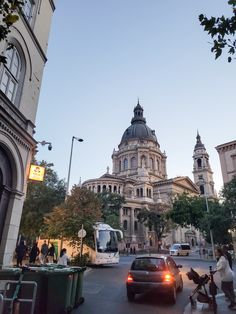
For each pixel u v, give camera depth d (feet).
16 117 39.78
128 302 30.07
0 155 36.81
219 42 15.89
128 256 152.05
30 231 99.76
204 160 319.88
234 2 14.64
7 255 36.60
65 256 44.70
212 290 25.55
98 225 77.87
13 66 40.93
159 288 29.45
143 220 212.02
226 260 27.81
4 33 14.19
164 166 326.44
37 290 22.27
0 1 14.05
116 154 330.34
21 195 40.57
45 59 51.42
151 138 331.36
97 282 45.39
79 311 25.66
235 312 25.35
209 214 120.06
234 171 125.49
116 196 193.88
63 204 81.66
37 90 47.98
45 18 51.90
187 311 25.94
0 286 26.12
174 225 204.95
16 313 18.31
